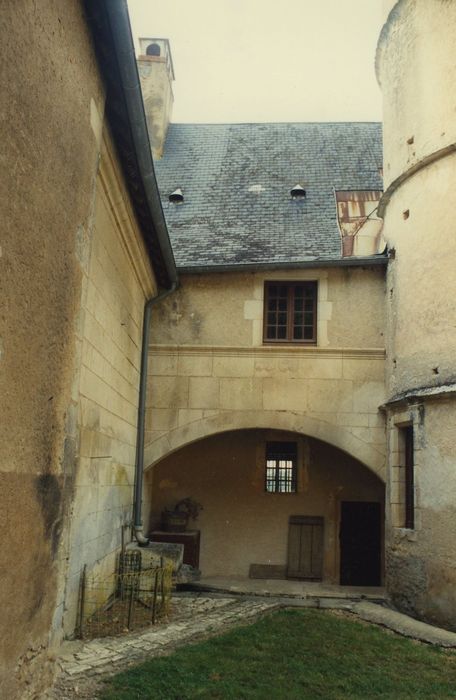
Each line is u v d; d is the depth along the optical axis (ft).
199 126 50.19
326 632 23.06
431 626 24.25
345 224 36.81
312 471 38.24
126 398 28.86
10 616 10.37
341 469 38.17
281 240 36.19
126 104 17.94
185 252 35.55
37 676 11.80
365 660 19.69
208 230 37.73
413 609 25.80
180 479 38.58
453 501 24.47
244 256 34.73
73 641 19.52
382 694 16.70
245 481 38.40
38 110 11.14
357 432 32.55
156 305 34.71
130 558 27.61
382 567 36.94
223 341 34.09
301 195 40.68
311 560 37.24
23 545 10.85
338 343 33.60
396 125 31.22
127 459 29.68
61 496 13.10
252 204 40.16
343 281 34.22
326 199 40.29
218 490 38.37
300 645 20.99
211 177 43.37
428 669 19.11
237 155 45.93
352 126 49.19
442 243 27.40
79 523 20.27
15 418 10.39
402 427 29.53
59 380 12.80
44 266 11.64
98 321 22.04
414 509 26.81
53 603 12.76
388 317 32.42
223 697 15.67
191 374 33.78
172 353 34.06
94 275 21.12
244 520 37.91
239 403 33.35
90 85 14.79
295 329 34.45
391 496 29.40
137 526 31.30
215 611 25.98
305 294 34.99
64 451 13.29
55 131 12.12
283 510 37.93
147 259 30.19
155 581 24.00
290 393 33.24
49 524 12.32
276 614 26.09
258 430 39.01
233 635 21.67
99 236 21.67
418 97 29.60
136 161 21.57
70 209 13.21
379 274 34.06
